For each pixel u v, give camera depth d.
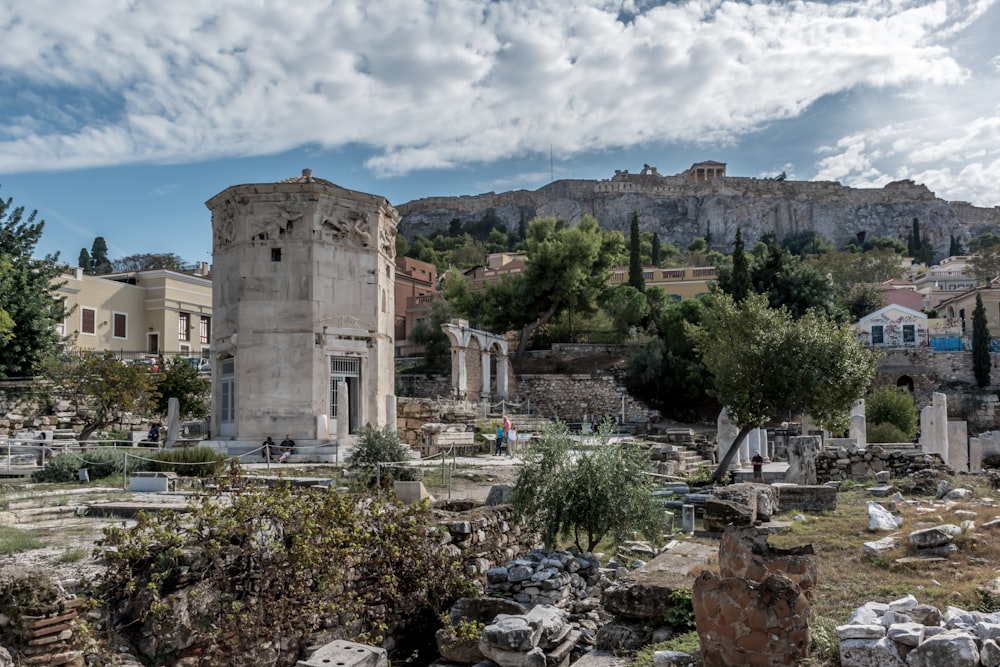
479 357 49.75
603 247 63.66
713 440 37.00
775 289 57.94
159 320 53.12
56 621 8.36
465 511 14.91
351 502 11.66
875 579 9.17
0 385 32.81
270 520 10.91
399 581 11.73
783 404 22.84
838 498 16.22
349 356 27.36
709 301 56.59
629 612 8.77
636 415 53.78
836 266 96.94
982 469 22.44
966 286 88.25
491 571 11.44
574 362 60.25
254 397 26.03
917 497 15.99
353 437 26.69
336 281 27.09
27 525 13.19
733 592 6.20
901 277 101.25
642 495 14.23
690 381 54.72
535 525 14.33
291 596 10.43
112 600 9.45
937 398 24.41
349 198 27.53
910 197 183.00
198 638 9.82
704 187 180.12
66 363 32.53
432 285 90.12
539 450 14.74
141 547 9.74
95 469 20.27
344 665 7.47
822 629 6.86
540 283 60.78
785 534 11.99
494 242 149.38
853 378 22.31
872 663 6.10
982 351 60.12
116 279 54.22
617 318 63.59
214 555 10.20
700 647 6.48
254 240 26.62
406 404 33.94
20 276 35.72
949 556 9.76
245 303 26.44
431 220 173.75
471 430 33.56
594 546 14.30
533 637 8.78
